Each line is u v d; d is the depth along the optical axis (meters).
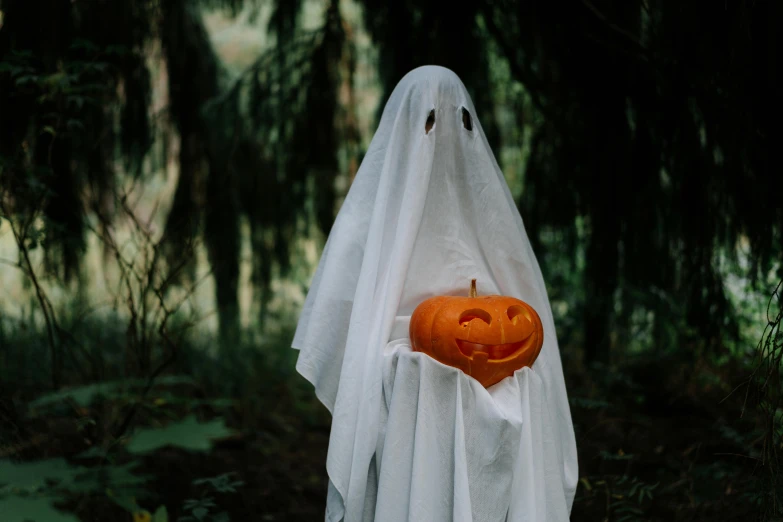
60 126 4.12
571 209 4.30
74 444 3.43
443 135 2.48
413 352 2.26
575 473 2.56
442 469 2.22
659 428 4.11
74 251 4.56
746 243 3.78
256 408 5.11
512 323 2.28
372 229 2.41
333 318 2.46
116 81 4.57
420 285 2.54
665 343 4.68
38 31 3.94
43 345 4.45
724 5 2.97
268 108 5.47
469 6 4.00
